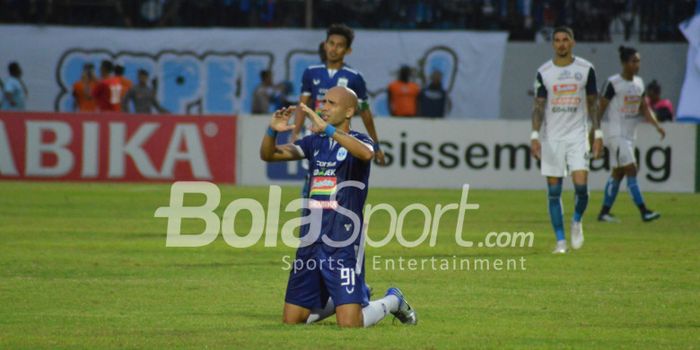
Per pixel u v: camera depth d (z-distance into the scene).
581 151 39.75
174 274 33.91
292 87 82.81
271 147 24.77
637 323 26.11
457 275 34.19
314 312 25.42
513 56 82.12
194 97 83.44
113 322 25.70
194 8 85.25
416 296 30.14
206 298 29.44
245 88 83.25
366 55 82.75
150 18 85.44
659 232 47.59
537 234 46.22
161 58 83.44
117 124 70.06
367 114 37.97
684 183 68.69
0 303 28.42
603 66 82.12
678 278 33.66
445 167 69.44
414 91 79.00
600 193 68.62
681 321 26.38
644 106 52.78
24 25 83.44
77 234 44.69
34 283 31.83
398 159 69.56
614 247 41.81
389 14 85.00
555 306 28.50
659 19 82.50
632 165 52.06
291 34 83.00
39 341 23.34
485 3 84.19
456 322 26.11
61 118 70.31
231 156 70.06
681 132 68.44
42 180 70.50
